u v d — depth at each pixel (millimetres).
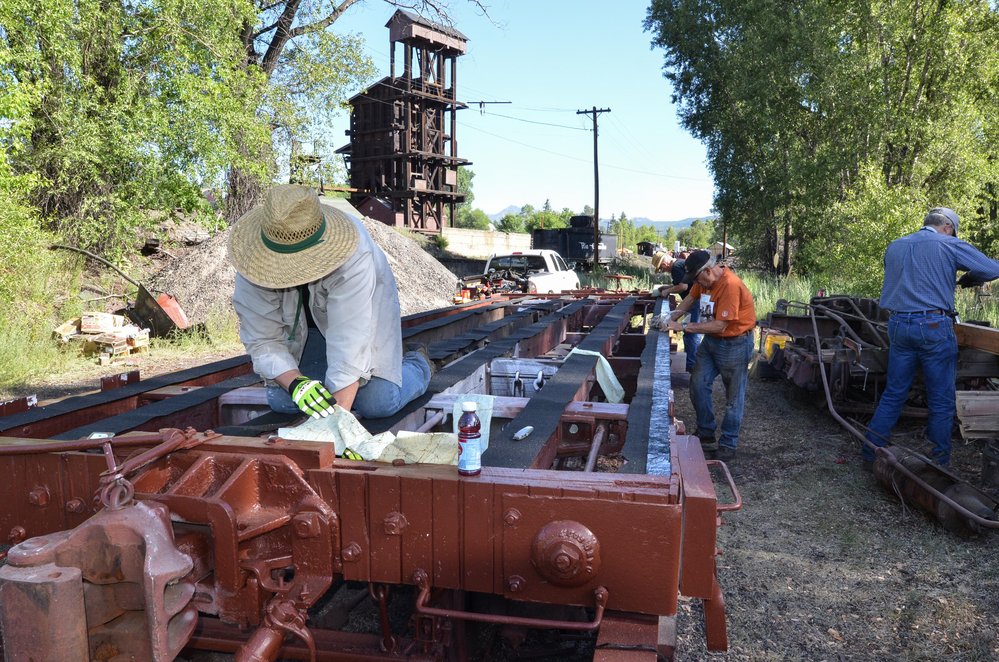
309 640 1906
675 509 1811
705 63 32594
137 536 1682
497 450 2422
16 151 11359
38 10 12172
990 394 4715
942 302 5047
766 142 28484
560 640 2789
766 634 3191
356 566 2064
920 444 5992
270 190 2404
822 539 4211
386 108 37188
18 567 1647
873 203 14141
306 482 2064
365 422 2883
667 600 1842
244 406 3609
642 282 23766
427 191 37719
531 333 5508
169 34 14430
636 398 3266
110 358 10031
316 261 2391
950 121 20516
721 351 5676
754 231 32188
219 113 14695
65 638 1635
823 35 24078
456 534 1974
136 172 14438
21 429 2744
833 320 8461
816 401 7125
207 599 1944
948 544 4102
